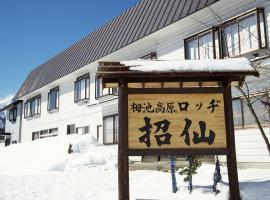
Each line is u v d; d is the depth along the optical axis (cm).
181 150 596
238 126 1242
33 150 1817
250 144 1189
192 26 1474
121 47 1822
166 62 605
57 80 2595
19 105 3512
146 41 1719
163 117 608
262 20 1171
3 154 1981
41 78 2989
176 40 1561
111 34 2098
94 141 1762
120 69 593
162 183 830
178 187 749
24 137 3297
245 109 1223
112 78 622
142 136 602
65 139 1778
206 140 599
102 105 2091
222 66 588
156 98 613
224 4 1294
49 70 2916
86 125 2284
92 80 2261
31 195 909
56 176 1284
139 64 601
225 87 612
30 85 3200
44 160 1638
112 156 1571
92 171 1399
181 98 613
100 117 2153
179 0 1532
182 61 607
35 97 3119
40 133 2967
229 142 593
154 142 600
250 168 1172
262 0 1178
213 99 612
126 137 597
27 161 1706
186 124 605
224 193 655
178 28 1532
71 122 2467
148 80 623
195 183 791
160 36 1642
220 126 604
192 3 1397
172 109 611
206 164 1257
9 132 3703
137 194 734
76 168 1489
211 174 907
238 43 1242
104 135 2039
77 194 887
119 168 591
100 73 584
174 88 615
